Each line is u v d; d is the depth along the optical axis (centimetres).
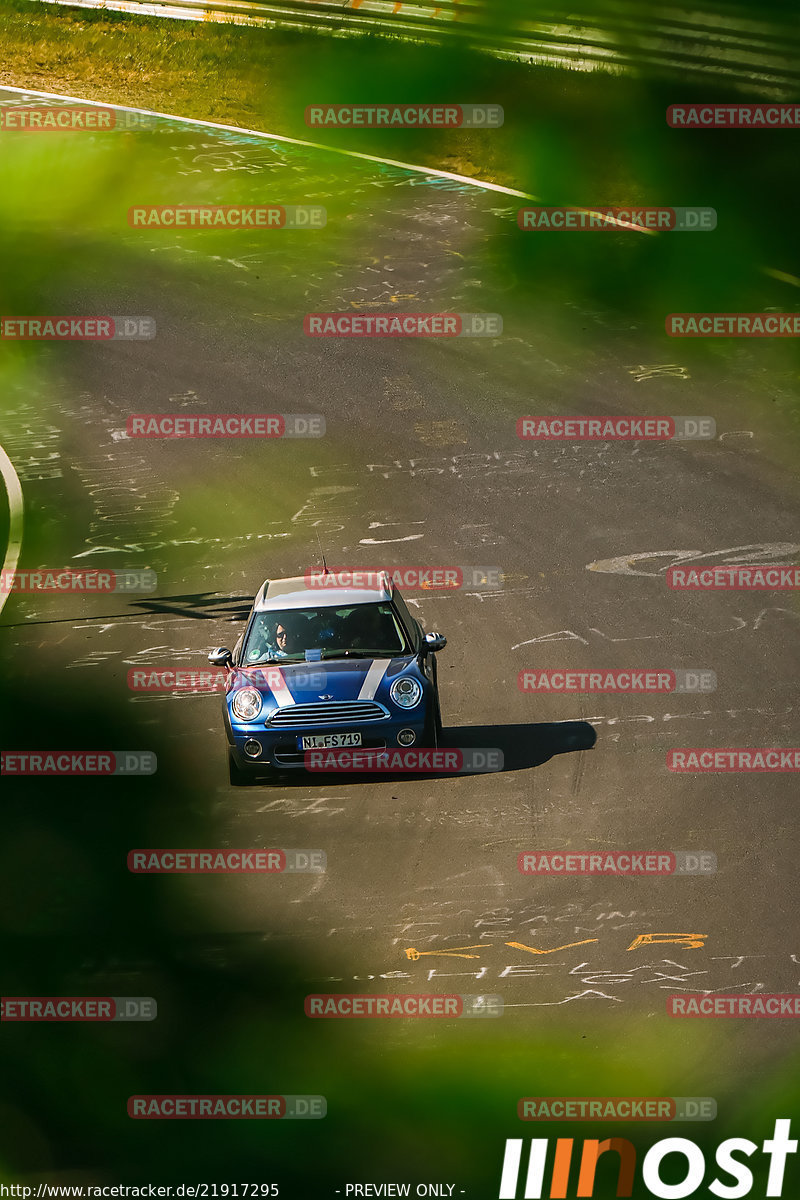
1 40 13512
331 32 12650
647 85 10862
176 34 13200
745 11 10388
